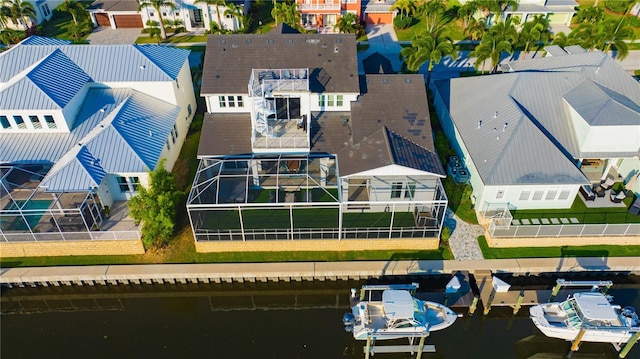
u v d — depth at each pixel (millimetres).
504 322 30516
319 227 33875
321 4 65250
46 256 32688
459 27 67875
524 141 34438
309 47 39938
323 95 37812
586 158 35156
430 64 48906
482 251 32844
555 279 32250
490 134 36344
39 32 66625
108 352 28578
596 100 35938
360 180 35000
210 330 30219
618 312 29500
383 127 36250
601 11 62625
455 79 45375
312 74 38281
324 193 36875
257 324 30703
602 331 27516
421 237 32562
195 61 58312
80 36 66375
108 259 32500
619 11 70562
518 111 36250
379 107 37750
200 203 31688
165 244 33281
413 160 33938
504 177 33031
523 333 29953
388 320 27859
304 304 32500
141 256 32656
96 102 40031
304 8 65438
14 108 36312
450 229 34438
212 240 32438
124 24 68875
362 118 37188
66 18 73312
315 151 35906
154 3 61875
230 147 36500
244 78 38438
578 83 38500
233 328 30375
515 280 32219
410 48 47500
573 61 42750
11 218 33969
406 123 36906
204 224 34219
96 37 66250
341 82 37844
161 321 31031
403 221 34750
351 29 63312
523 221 34438
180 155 42125
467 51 60875
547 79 38938
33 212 33719
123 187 35531
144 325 30672
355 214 35406
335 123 37875
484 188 33438
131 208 31391
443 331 30062
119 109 38344
